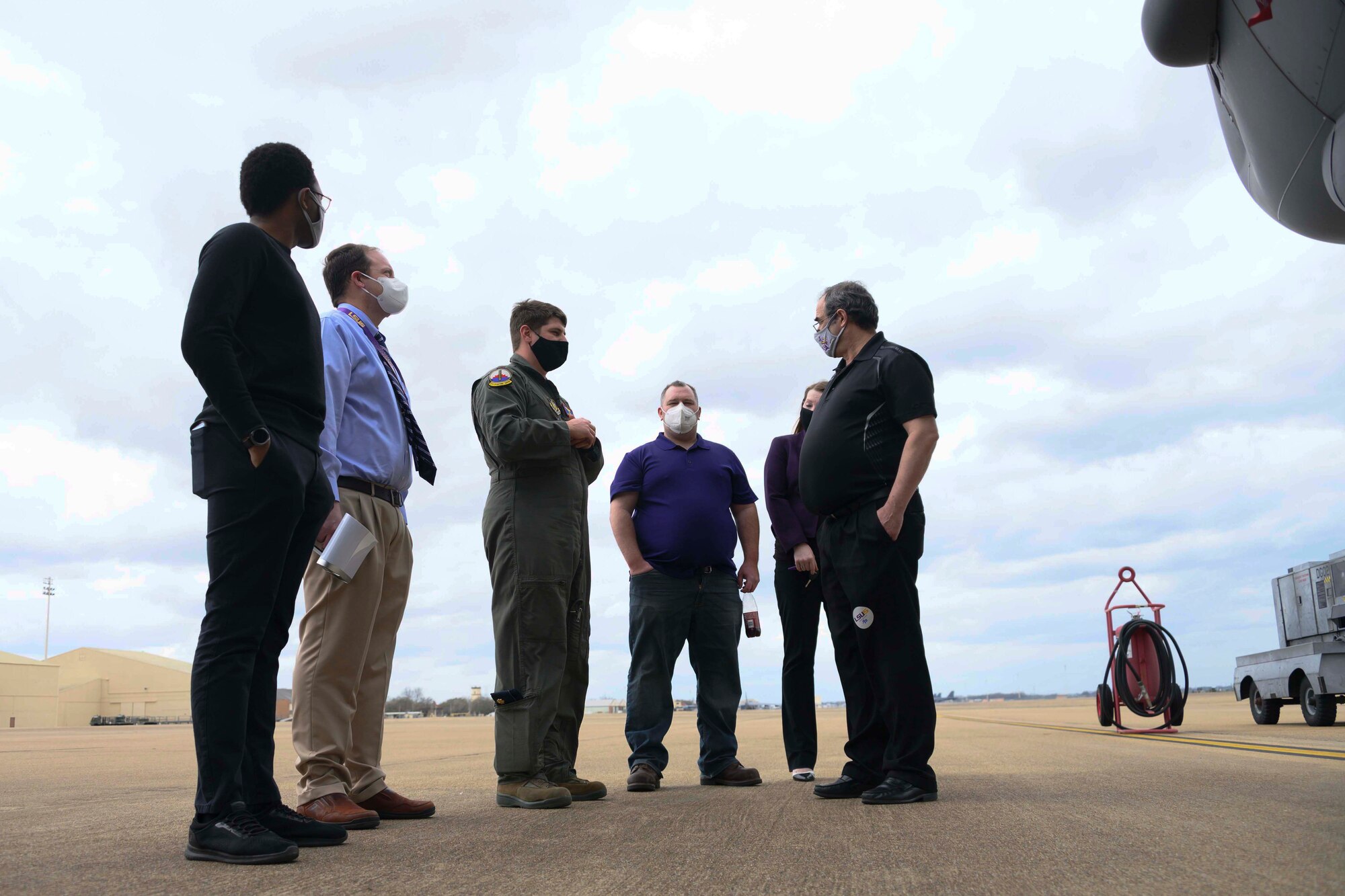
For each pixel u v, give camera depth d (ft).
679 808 10.59
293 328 8.20
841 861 6.72
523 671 11.31
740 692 14.89
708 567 14.87
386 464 10.97
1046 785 11.55
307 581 10.22
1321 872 5.66
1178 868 5.99
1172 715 25.16
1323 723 25.73
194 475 7.85
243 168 8.73
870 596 10.76
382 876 6.52
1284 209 12.45
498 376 11.96
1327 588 28.27
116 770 20.92
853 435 11.03
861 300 11.62
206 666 7.53
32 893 5.94
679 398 15.48
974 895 5.45
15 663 175.11
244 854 7.07
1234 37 11.76
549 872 6.56
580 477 12.06
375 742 10.84
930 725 10.52
